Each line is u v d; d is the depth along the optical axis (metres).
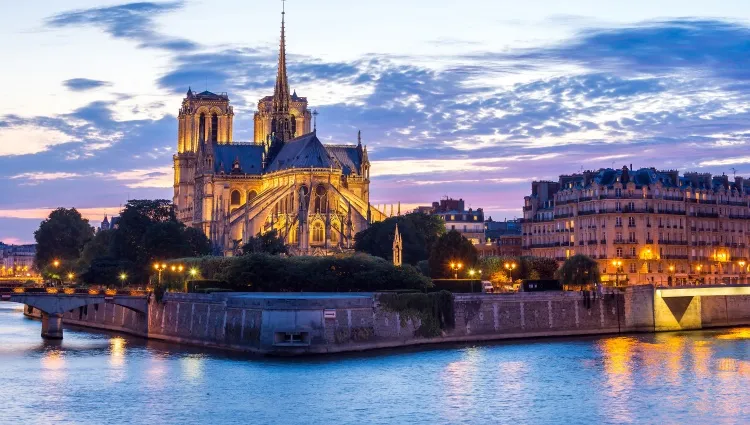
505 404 158.00
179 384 174.38
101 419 149.25
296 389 168.50
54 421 148.38
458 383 174.12
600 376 181.25
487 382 175.25
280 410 153.75
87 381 178.50
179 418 149.50
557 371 186.62
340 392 166.12
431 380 176.50
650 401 160.38
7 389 171.50
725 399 162.00
